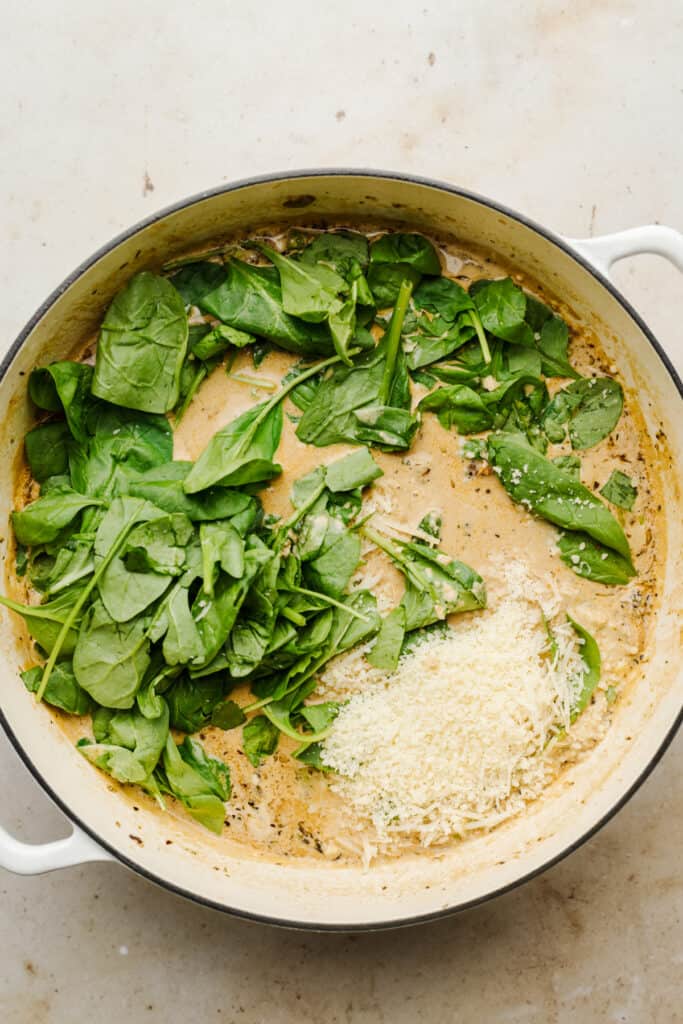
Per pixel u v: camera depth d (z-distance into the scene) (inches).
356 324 31.2
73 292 30.1
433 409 31.6
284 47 32.4
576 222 32.4
